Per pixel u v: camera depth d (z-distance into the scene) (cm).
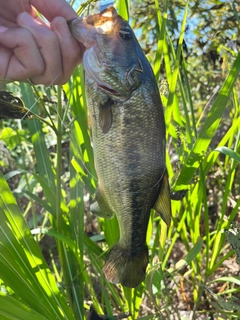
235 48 58
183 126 41
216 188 56
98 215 32
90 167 37
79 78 36
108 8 30
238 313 38
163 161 30
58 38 29
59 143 34
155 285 39
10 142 44
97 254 41
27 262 32
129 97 29
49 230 36
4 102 31
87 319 39
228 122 55
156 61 36
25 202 59
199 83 68
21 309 29
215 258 41
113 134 30
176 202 40
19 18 29
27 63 29
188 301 48
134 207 30
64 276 38
